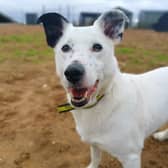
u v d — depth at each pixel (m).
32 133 0.55
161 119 0.40
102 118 0.35
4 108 0.65
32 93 0.72
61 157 0.49
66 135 0.55
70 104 0.36
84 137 0.37
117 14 0.35
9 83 0.79
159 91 0.40
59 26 0.36
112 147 0.36
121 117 0.35
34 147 0.51
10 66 0.94
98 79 0.33
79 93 0.33
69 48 0.34
